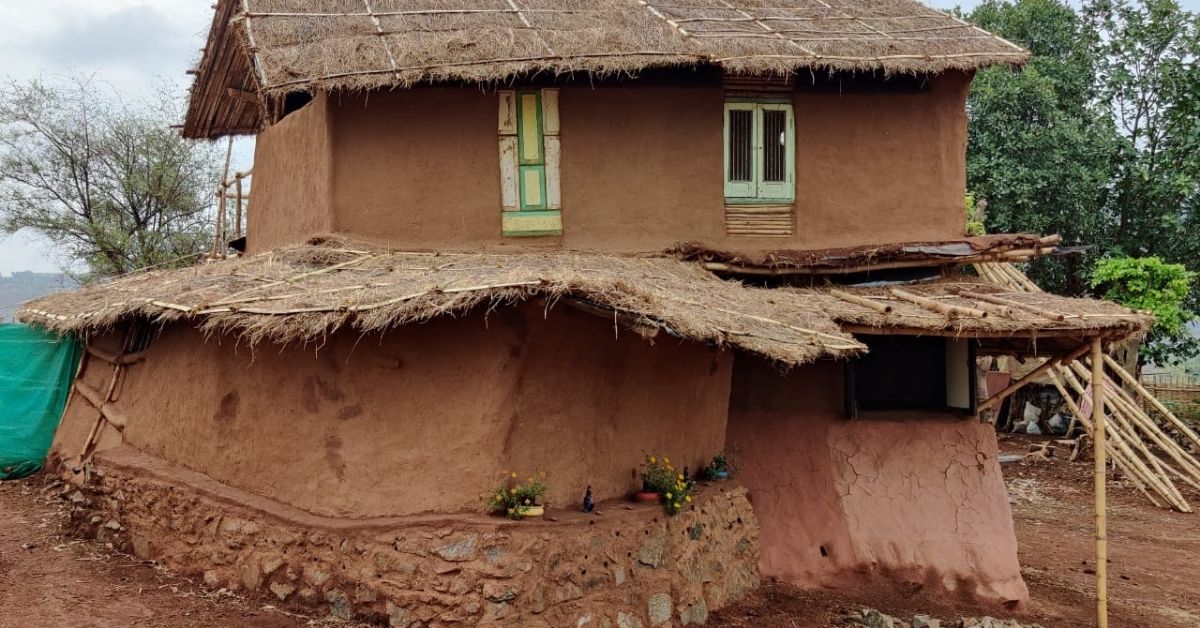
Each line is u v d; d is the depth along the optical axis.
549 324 7.95
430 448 8.04
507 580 7.56
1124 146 24.48
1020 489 18.70
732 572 10.05
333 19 11.34
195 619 7.91
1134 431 18.83
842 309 9.91
